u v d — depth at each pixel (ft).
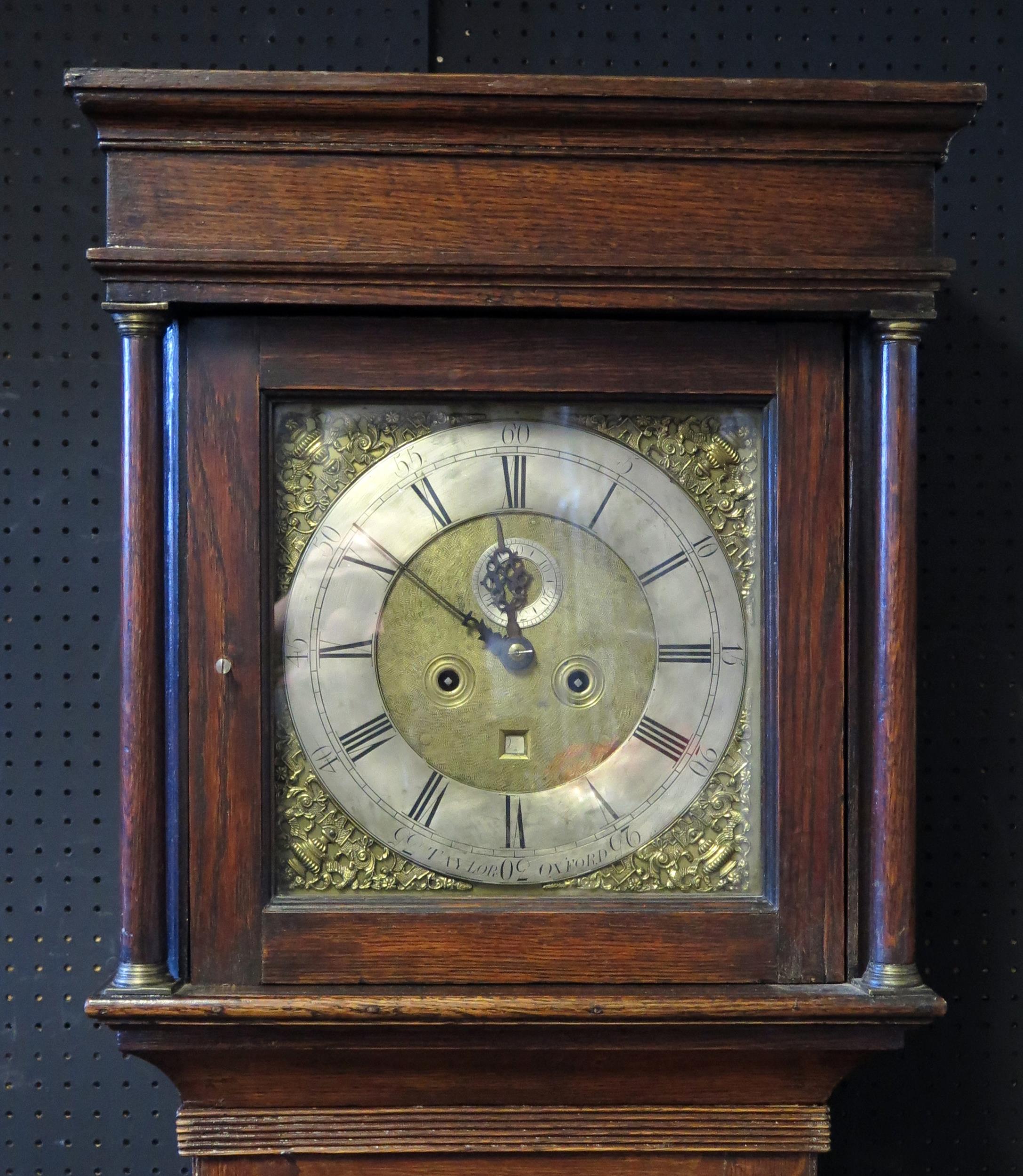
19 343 5.57
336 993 4.60
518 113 4.55
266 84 4.51
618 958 4.65
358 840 4.68
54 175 5.57
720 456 4.73
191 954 4.62
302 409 4.69
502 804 4.68
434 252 4.57
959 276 5.63
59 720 5.56
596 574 4.72
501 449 4.71
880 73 5.65
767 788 4.69
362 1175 4.72
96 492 5.58
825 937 4.67
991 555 5.63
